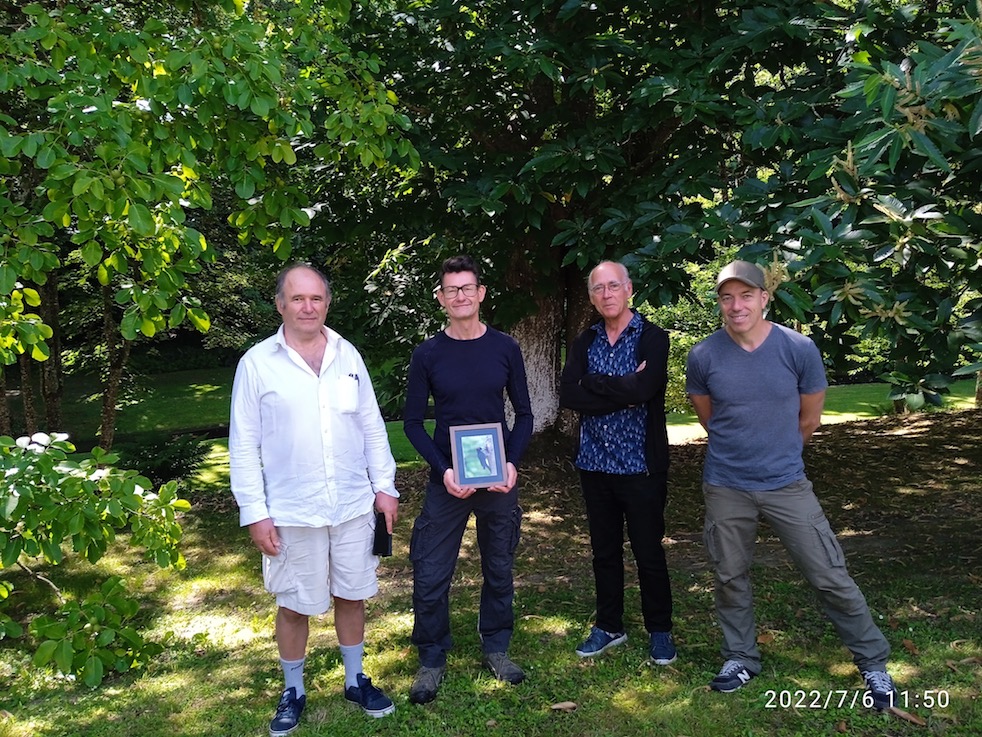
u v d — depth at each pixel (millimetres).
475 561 5508
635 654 3588
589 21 5434
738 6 4934
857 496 6926
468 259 3215
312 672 3637
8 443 3367
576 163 4777
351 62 4828
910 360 3312
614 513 3539
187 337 22547
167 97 3781
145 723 3281
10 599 5336
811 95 4137
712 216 3812
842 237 3043
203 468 10406
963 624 3797
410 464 9680
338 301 9008
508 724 3033
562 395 3441
